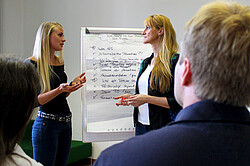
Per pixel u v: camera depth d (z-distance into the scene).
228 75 0.56
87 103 2.52
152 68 2.12
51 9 4.62
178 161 0.53
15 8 4.68
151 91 2.08
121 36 2.59
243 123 0.58
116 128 2.55
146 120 2.11
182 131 0.56
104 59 2.55
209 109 0.58
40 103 2.19
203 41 0.58
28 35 4.76
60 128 2.37
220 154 0.54
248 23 0.57
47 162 2.30
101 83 2.54
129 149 0.57
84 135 2.52
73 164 4.34
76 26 4.46
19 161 0.81
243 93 0.57
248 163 0.55
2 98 0.75
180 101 0.70
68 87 2.20
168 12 3.98
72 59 4.48
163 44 2.05
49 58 2.34
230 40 0.56
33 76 0.83
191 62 0.60
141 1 4.12
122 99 2.20
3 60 0.79
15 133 0.80
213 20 0.58
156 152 0.54
